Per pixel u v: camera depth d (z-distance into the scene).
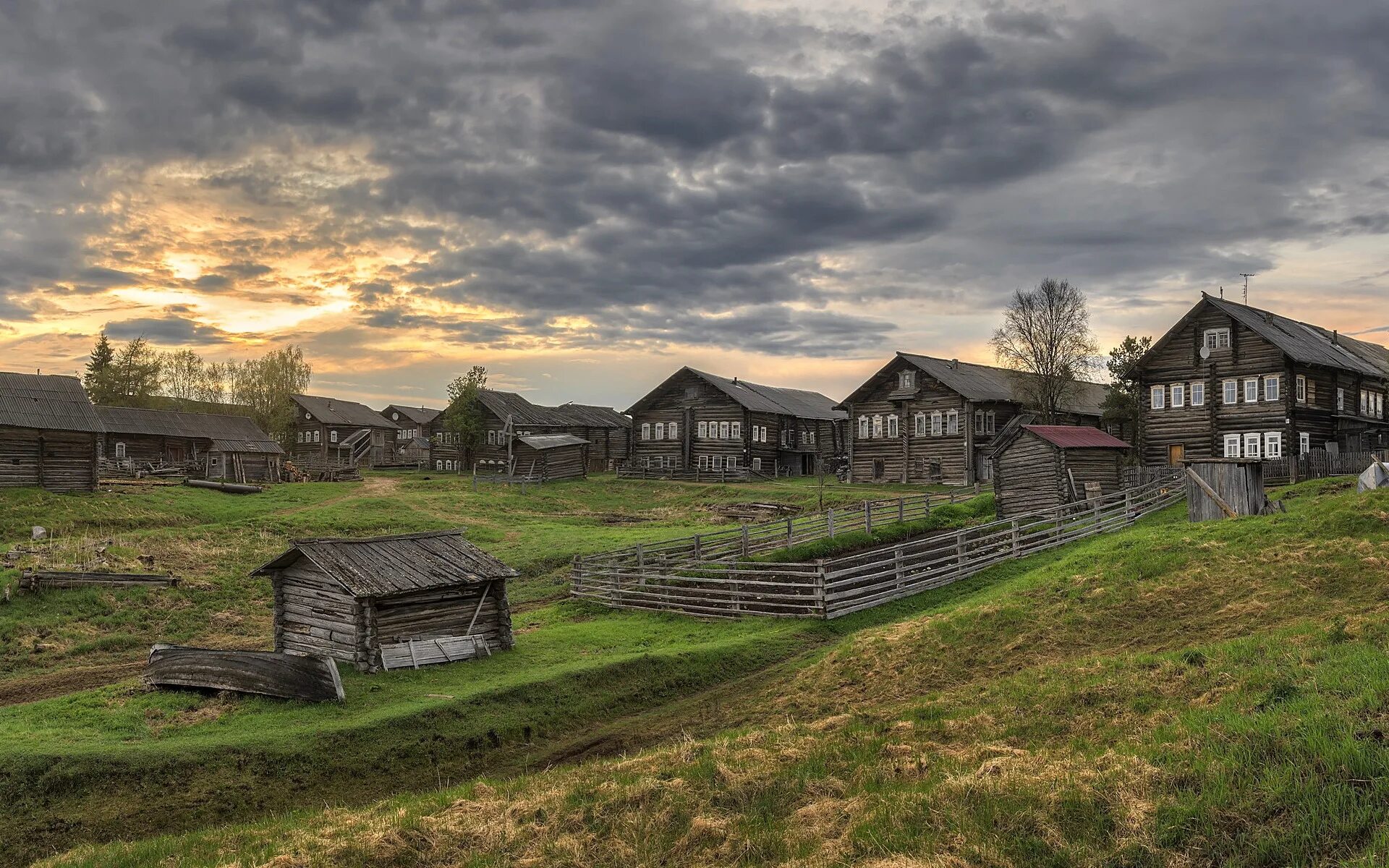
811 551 36.62
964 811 10.23
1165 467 48.16
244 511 52.94
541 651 24.92
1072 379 66.38
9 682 24.36
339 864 11.21
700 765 13.52
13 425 49.59
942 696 16.69
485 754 18.08
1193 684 13.48
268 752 16.67
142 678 21.61
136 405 101.56
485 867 10.87
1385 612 15.28
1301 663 12.87
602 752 17.69
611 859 10.82
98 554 36.06
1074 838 9.39
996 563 31.47
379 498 60.78
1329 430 52.66
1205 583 20.84
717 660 23.16
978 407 67.44
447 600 24.23
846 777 12.46
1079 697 14.09
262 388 107.12
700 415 82.94
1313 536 22.47
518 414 94.56
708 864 10.37
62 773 15.63
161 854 12.46
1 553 35.69
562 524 55.69
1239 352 51.56
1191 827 9.05
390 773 16.97
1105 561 23.95
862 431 73.75
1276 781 9.34
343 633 23.03
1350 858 8.02
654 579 33.16
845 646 22.25
